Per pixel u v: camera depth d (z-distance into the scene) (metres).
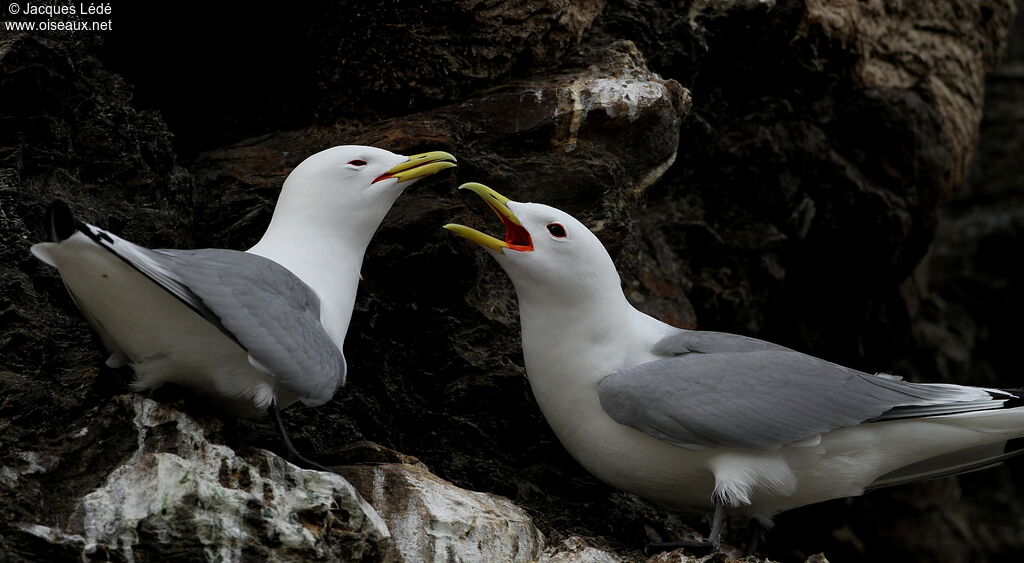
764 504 9.05
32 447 7.39
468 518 8.09
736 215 13.11
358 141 10.37
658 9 12.03
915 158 13.60
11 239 8.54
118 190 9.71
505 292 10.57
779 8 12.34
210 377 7.55
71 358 8.30
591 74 11.24
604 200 10.71
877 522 16.27
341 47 11.08
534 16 11.05
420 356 10.10
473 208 10.44
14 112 9.10
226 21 11.64
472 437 9.96
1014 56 20.78
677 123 11.23
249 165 10.64
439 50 10.77
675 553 8.18
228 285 7.34
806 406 8.62
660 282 12.12
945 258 19.30
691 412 8.54
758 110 13.01
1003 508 18.08
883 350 15.64
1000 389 9.09
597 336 9.08
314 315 7.97
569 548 8.33
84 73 9.83
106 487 7.07
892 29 13.59
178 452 7.23
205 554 6.91
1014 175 19.94
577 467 10.09
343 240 8.71
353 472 8.18
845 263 13.98
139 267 6.76
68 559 6.85
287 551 7.07
